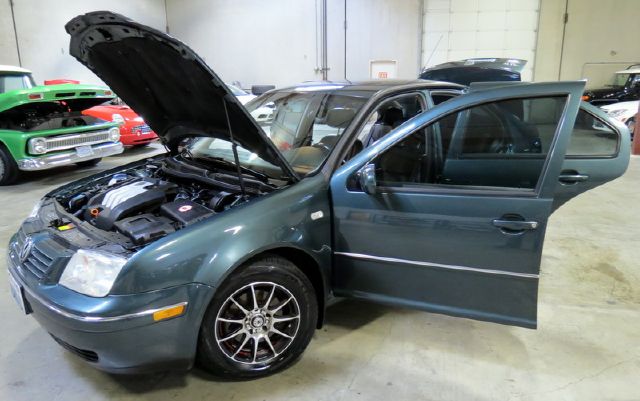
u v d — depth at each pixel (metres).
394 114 2.60
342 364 2.12
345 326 2.44
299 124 2.55
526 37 12.50
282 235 1.91
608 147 2.76
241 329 1.92
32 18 10.71
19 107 5.93
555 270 3.15
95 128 6.41
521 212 1.80
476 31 12.66
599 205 4.72
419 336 2.35
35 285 1.78
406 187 1.98
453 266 1.93
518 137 1.86
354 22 13.25
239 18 14.02
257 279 1.88
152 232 1.85
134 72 2.21
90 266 1.70
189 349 1.75
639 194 5.12
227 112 1.94
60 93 5.65
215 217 1.83
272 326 1.99
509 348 2.24
